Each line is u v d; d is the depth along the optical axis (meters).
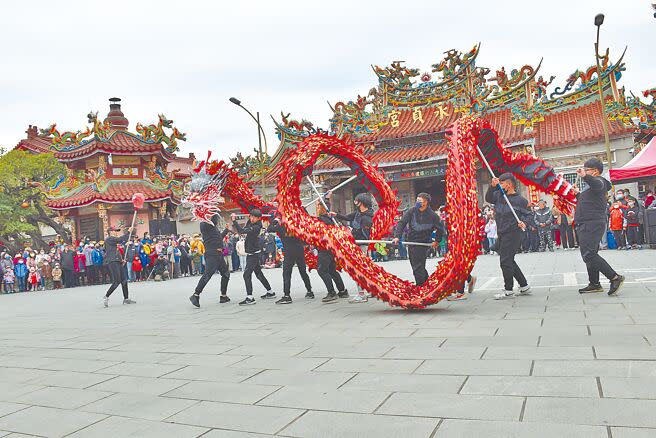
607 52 24.66
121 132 31.70
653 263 10.51
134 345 6.14
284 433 2.86
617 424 2.59
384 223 9.07
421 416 2.94
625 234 16.61
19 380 4.72
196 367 4.67
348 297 9.46
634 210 16.05
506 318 5.79
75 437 3.06
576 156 23.80
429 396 3.28
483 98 27.48
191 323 7.69
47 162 34.47
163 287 16.56
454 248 6.46
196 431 3.00
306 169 8.14
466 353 4.31
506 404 3.01
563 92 26.22
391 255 22.28
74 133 30.89
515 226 7.32
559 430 2.58
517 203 7.33
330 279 8.99
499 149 8.02
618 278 6.65
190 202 9.80
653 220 14.97
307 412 3.17
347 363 4.34
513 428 2.65
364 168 8.85
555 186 7.76
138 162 31.45
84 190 30.62
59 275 22.06
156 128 31.81
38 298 16.41
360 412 3.09
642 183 23.02
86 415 3.48
